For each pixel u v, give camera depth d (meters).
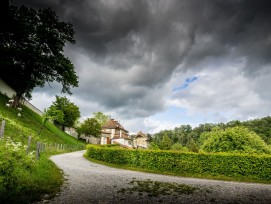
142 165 24.06
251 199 11.52
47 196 9.38
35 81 40.06
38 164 13.73
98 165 24.64
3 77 41.41
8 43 37.47
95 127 72.25
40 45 38.91
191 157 22.27
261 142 26.53
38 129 40.84
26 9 36.56
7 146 11.15
